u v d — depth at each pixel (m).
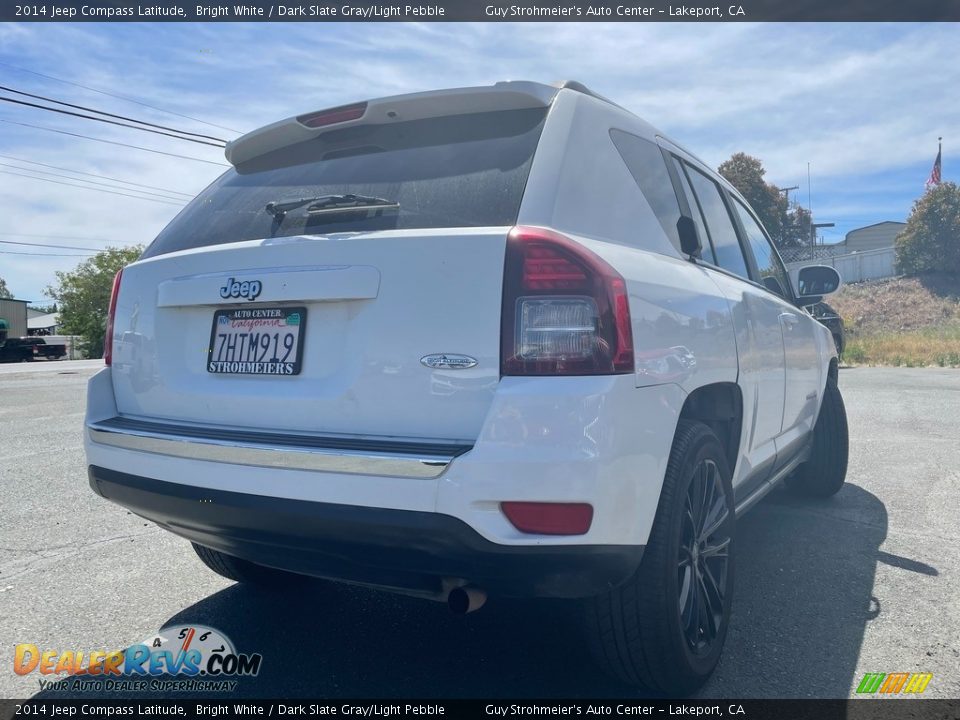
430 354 2.19
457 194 2.40
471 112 2.64
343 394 2.30
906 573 3.75
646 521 2.24
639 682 2.49
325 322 2.39
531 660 2.88
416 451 2.10
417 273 2.24
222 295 2.57
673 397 2.40
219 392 2.57
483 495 2.02
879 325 36.38
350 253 2.35
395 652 2.96
